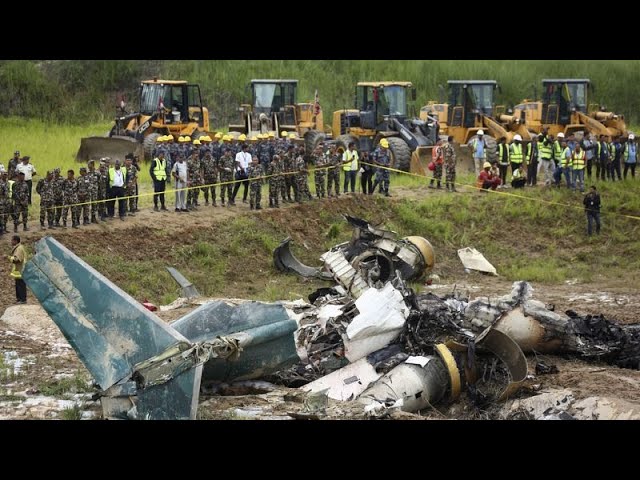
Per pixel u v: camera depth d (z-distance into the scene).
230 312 19.42
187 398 17.06
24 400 18.92
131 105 69.31
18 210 32.88
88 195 34.28
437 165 46.03
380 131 50.91
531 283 37.31
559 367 23.19
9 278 30.70
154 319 17.39
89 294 17.69
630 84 74.81
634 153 49.69
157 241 35.06
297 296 32.44
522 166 48.22
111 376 17.23
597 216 42.47
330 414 18.27
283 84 54.44
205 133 52.47
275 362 19.70
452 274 38.25
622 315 30.41
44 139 57.06
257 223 38.44
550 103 58.22
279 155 40.25
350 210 41.91
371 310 21.11
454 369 20.31
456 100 56.06
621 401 19.64
